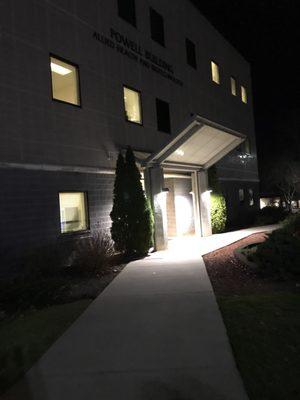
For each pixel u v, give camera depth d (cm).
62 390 403
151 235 1299
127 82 1534
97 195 1327
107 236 1266
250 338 518
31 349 517
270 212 2700
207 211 1773
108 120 1405
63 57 1234
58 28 1223
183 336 538
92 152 1315
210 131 1448
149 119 1655
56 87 1206
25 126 1073
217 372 427
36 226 1077
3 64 1028
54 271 1009
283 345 491
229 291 796
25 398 391
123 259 1216
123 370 441
